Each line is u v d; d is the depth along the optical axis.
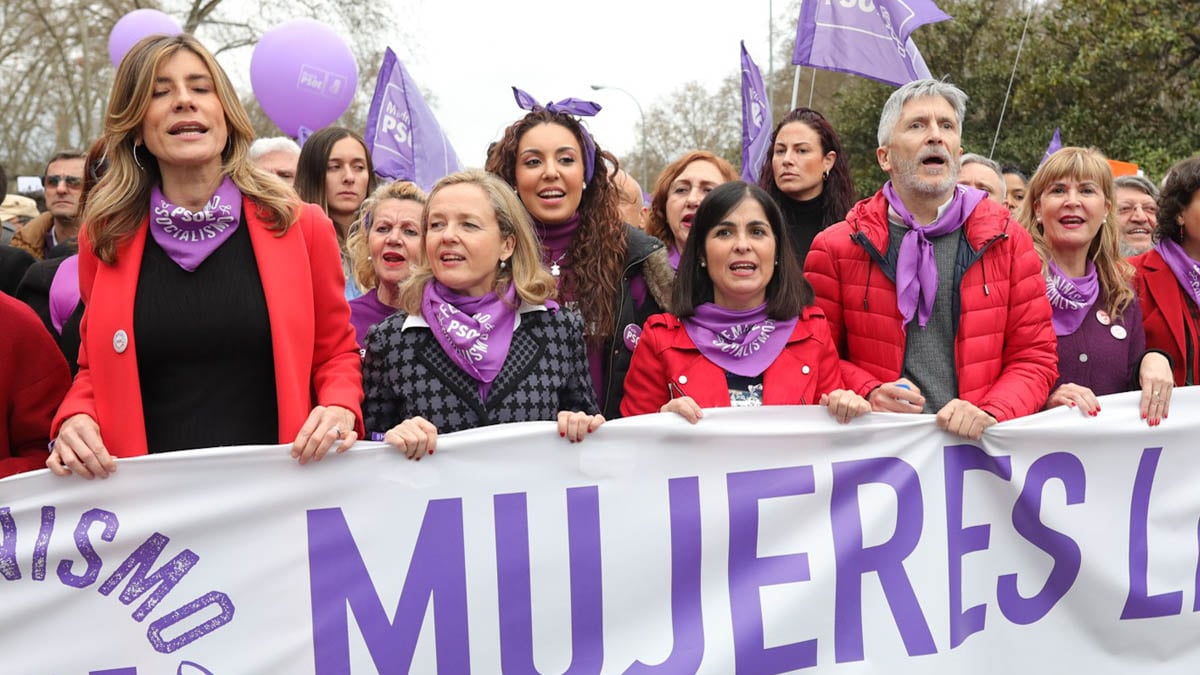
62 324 4.10
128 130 2.75
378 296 3.95
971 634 3.28
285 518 2.82
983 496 3.29
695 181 4.36
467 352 3.08
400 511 2.89
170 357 2.79
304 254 2.90
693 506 3.08
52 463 2.69
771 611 3.11
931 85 3.52
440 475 2.91
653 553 3.05
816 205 4.87
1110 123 19.58
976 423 3.21
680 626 3.07
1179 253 4.11
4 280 4.85
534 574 2.97
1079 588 3.37
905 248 3.48
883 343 3.51
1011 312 3.50
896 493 3.21
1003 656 3.31
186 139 2.72
